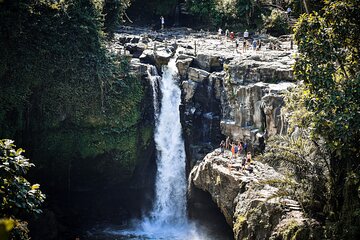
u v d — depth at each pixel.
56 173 38.75
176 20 65.06
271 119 32.34
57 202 39.59
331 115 20.75
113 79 38.69
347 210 20.62
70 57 36.91
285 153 23.47
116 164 39.66
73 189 40.19
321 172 23.06
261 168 30.58
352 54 22.83
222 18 61.88
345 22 22.14
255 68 36.66
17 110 35.38
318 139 21.91
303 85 25.47
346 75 22.69
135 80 39.75
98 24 38.50
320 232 21.31
